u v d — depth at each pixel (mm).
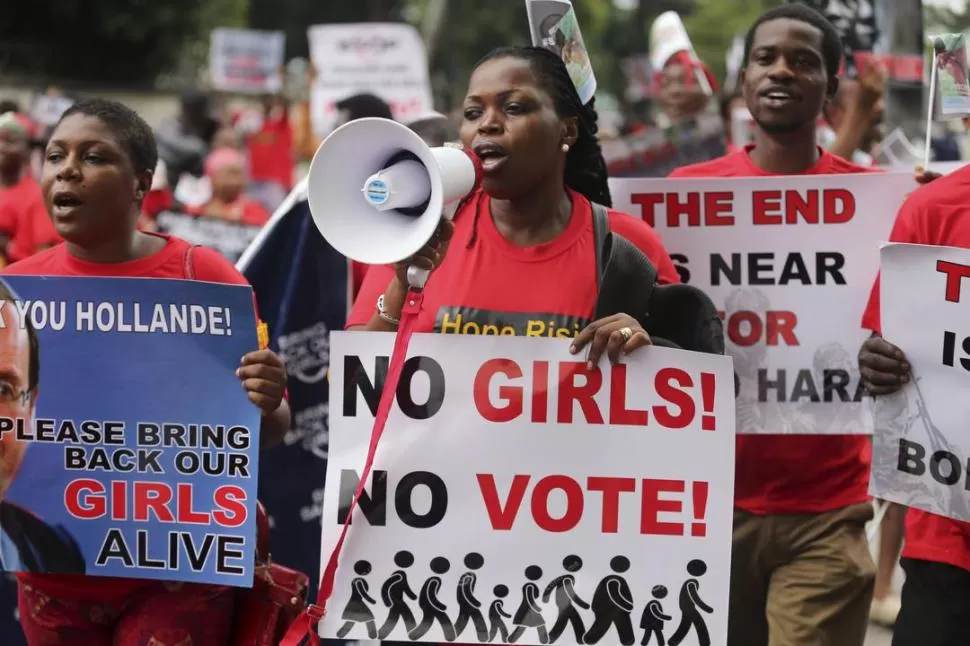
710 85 11898
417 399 5801
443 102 39719
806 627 7559
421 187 5305
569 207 6305
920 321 6426
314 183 5281
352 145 5254
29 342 6129
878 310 7047
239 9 60188
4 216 13414
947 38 7379
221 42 29812
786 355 7859
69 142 6176
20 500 6145
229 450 6059
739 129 14023
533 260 6125
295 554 8883
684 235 7949
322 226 5273
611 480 5785
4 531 6152
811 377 7844
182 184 21172
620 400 5793
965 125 7672
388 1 63812
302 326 8820
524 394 5793
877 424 6578
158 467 6098
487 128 5945
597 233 6195
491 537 5766
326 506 5766
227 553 6043
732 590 7832
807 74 7918
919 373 6461
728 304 7930
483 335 5848
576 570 5766
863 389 7777
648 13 78250
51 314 6113
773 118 7949
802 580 7625
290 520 8867
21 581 6352
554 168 6180
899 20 10031
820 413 7777
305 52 69500
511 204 6176
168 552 6086
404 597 5754
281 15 68500
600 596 5750
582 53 6590
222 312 6062
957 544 6488
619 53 78625
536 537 5770
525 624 5746
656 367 5785
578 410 5793
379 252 5254
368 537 5766
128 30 48469
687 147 11797
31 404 6129
